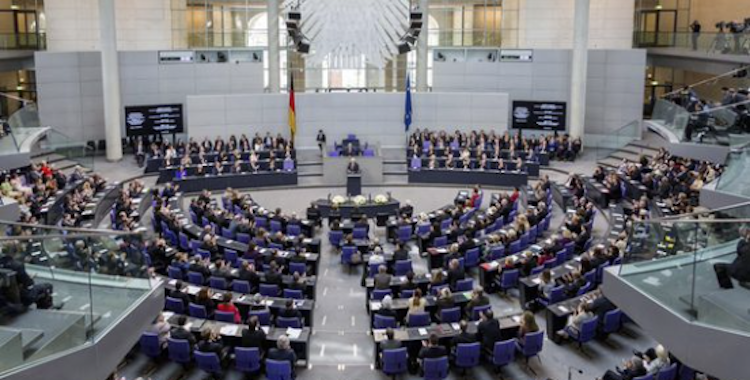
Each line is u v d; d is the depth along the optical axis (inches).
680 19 1517.0
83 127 1369.3
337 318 687.7
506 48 1456.7
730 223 392.5
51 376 370.3
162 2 1494.8
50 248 387.5
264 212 962.7
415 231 928.3
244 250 792.9
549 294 644.7
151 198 1072.8
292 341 560.1
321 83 1555.1
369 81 1561.3
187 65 1407.5
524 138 1366.9
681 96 1073.5
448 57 1494.8
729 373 388.5
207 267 704.4
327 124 1389.0
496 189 1208.8
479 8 1540.4
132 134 1352.1
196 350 534.3
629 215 909.8
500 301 711.7
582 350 592.7
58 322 381.7
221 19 1505.9
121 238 441.1
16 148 826.8
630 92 1402.6
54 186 950.4
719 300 390.3
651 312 435.2
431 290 675.4
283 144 1295.5
